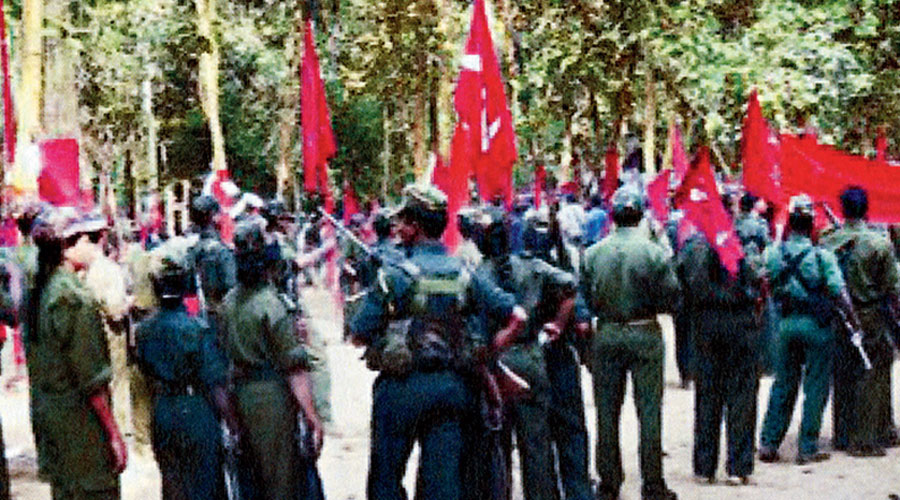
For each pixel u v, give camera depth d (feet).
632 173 78.28
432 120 144.66
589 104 132.05
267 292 36.55
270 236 36.68
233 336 36.32
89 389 33.99
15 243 61.87
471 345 33.58
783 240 57.21
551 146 157.58
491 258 40.55
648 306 44.98
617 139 119.03
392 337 33.22
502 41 119.96
